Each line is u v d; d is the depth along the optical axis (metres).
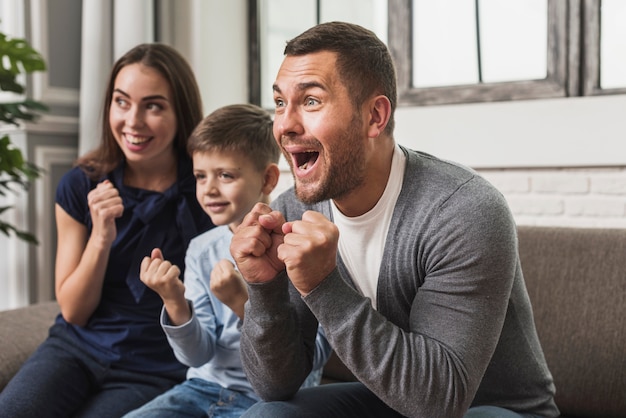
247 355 1.29
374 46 1.20
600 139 2.12
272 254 1.23
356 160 1.18
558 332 1.69
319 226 1.13
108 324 1.78
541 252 1.77
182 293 1.51
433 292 1.18
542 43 2.36
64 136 2.92
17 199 2.84
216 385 1.58
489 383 1.31
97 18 2.83
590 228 1.77
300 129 1.17
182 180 1.86
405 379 1.13
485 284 1.16
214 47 2.94
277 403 1.29
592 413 1.64
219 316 1.63
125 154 1.83
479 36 2.47
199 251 1.70
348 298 1.15
